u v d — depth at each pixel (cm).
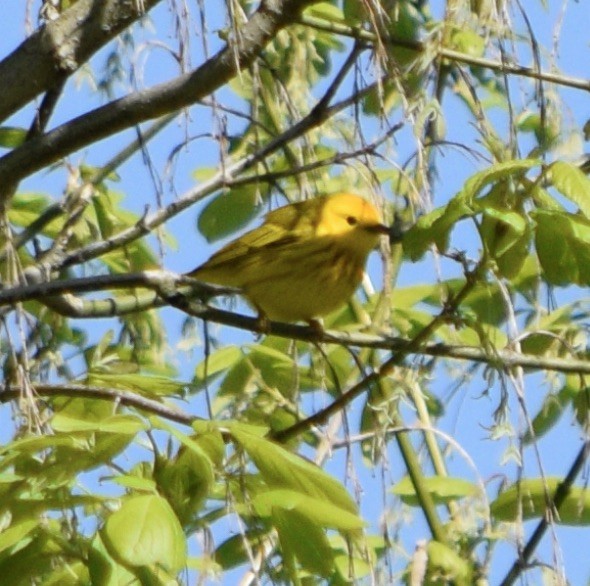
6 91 963
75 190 1178
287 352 1259
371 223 1310
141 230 1089
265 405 1087
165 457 792
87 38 971
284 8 962
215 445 785
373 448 959
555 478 1108
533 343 1135
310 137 1213
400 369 1109
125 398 902
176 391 958
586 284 863
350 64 1064
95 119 985
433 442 1156
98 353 1025
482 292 1198
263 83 1198
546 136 1066
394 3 1129
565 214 851
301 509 776
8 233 1002
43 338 1122
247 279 1323
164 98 979
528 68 1052
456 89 1141
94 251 1094
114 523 713
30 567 786
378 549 1004
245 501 820
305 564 793
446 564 973
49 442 761
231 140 1238
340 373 1250
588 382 1188
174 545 710
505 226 870
